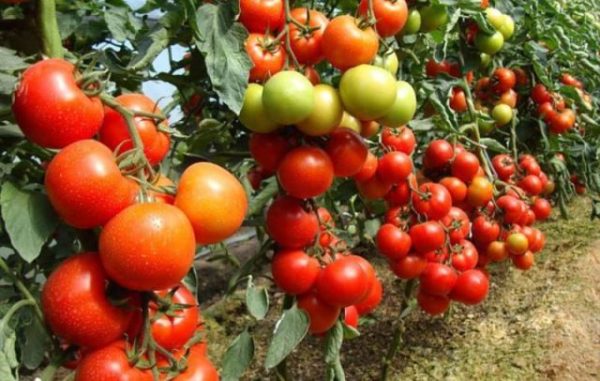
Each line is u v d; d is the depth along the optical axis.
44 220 0.58
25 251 0.57
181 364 0.58
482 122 1.50
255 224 1.00
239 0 0.78
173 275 0.54
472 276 1.22
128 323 0.57
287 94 0.73
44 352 0.69
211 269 2.50
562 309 1.88
